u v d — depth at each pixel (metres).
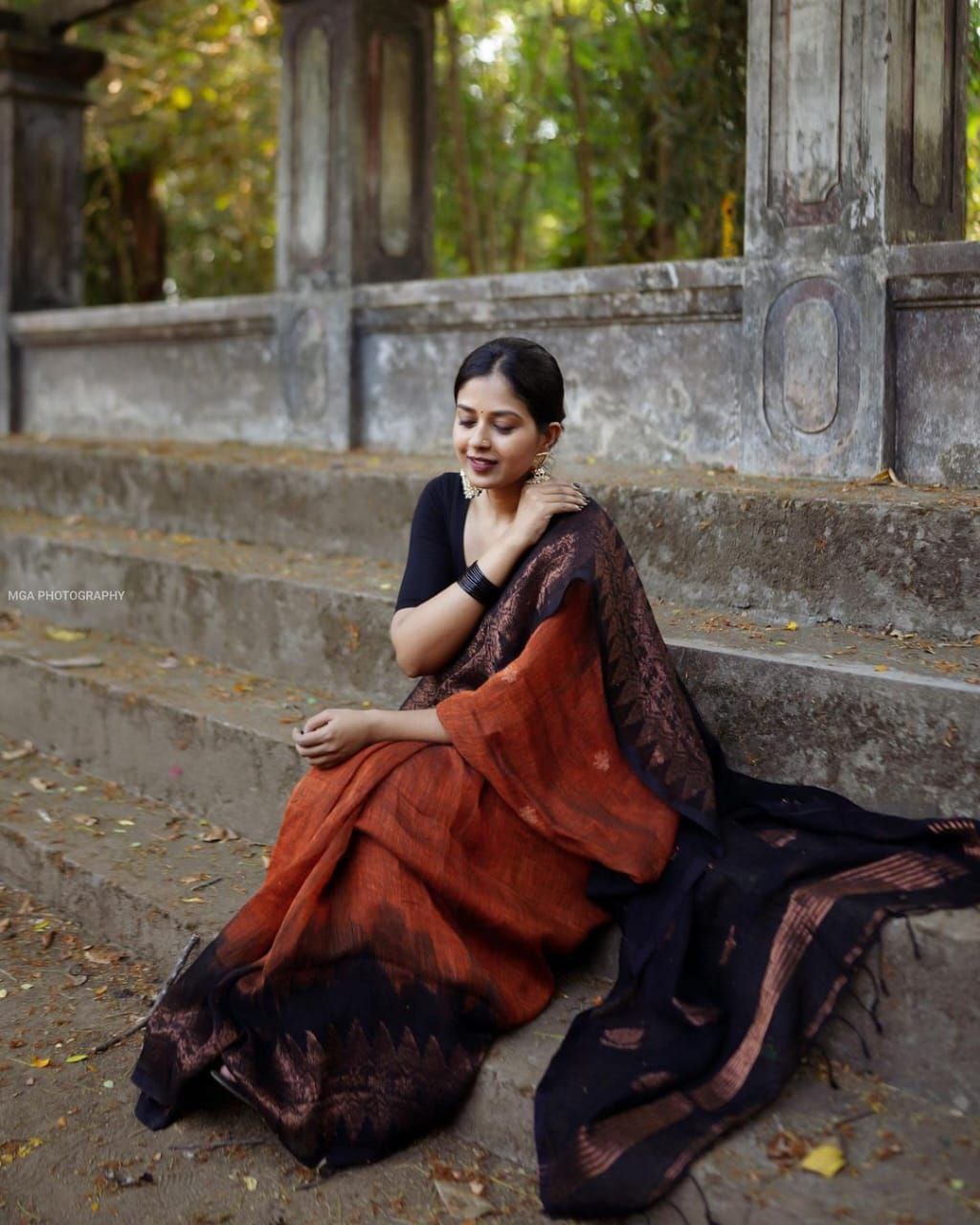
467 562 3.03
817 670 2.97
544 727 2.74
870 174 3.82
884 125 3.77
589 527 2.82
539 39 7.62
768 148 4.04
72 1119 2.75
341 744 2.75
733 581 3.65
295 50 5.72
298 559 4.75
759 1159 2.24
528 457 2.83
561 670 2.75
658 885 2.68
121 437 6.90
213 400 6.36
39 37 7.34
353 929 2.60
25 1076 2.90
